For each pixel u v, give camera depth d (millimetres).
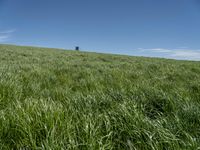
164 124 3150
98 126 2924
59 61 15906
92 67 11906
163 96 4363
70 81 6980
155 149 2541
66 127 2895
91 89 5547
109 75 7977
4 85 4977
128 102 3932
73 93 5223
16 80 6012
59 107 3705
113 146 2773
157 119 3354
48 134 2604
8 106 3844
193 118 3375
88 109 3729
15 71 8117
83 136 2779
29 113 3174
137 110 3600
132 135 2906
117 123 3164
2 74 6484
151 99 4312
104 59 24094
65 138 2631
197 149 2465
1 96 4469
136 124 3037
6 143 2703
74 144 2529
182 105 3939
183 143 2584
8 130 2861
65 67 10586
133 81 7129
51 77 7340
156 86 5938
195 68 13266
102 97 4324
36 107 3469
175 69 12047
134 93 4734
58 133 2766
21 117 3029
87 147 2512
